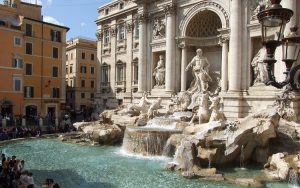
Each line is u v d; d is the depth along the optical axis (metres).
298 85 7.11
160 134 29.70
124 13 55.12
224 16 38.22
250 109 35.16
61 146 35.44
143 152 30.27
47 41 60.62
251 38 35.81
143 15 48.47
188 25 42.81
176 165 24.48
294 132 26.36
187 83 44.16
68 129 46.94
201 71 40.97
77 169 24.66
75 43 81.00
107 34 60.91
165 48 45.88
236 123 25.91
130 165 25.94
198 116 32.47
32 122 52.44
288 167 20.94
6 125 47.22
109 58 59.53
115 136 36.22
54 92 61.94
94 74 83.81
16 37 54.62
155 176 22.53
